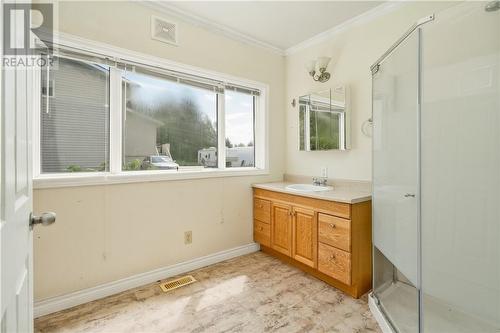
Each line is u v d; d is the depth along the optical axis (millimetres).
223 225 2721
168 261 2355
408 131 1598
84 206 1943
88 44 1920
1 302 606
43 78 1838
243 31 2699
